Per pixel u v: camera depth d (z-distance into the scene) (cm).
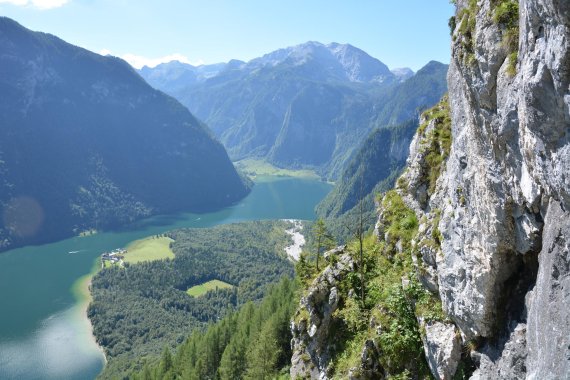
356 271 3164
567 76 936
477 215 1545
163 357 10781
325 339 3155
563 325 1066
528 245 1349
